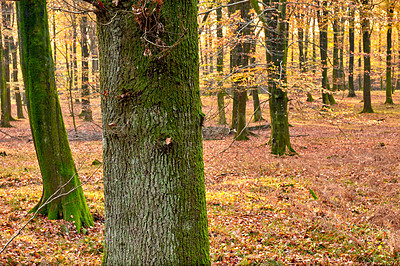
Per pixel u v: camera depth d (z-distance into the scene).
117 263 2.49
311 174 10.06
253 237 5.71
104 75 2.43
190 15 2.41
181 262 2.40
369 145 14.09
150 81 2.29
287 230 6.01
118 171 2.42
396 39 34.97
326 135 17.95
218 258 4.85
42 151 6.12
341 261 4.76
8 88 26.16
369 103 24.17
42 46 5.94
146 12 2.12
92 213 6.75
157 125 2.31
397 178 8.94
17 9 5.93
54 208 6.11
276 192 8.27
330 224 6.12
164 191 2.34
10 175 9.93
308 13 12.56
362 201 7.46
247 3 13.96
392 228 5.80
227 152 13.91
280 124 13.00
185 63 2.38
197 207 2.51
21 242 4.86
